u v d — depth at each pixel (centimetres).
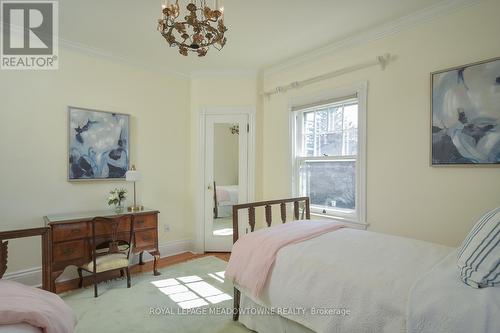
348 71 294
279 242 186
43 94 280
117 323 209
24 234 163
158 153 370
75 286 275
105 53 321
